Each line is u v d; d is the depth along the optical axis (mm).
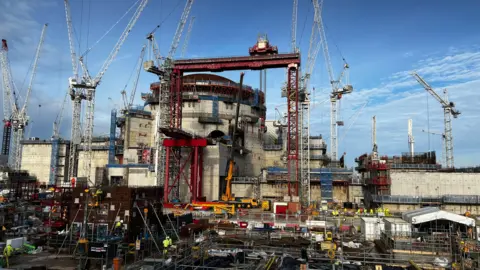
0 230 46406
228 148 117375
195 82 130375
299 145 114500
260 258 38531
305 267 32438
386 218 55156
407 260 37688
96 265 35000
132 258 37250
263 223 60562
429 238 43156
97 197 43344
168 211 81812
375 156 98062
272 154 140875
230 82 137250
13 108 181000
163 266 32656
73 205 44406
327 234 50438
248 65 107438
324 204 99250
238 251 39875
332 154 152500
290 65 105562
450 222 46750
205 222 60156
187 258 35938
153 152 122125
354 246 45750
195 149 101500
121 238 40438
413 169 92062
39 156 147375
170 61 113688
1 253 36656
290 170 106188
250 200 98812
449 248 40562
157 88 134375
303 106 117875
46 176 145375
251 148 135000
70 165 143375
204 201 99062
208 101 126688
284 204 80500
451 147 135875
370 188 100625
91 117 138125
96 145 143625
